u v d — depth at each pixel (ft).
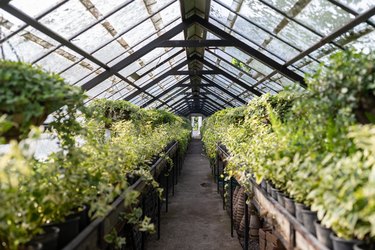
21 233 3.48
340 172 3.68
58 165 4.88
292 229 4.78
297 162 4.50
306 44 14.40
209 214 15.72
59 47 13.52
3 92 3.94
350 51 4.44
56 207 4.34
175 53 24.86
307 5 11.40
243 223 11.57
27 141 3.82
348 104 4.28
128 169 7.63
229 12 16.06
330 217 3.56
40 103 4.45
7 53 11.84
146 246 11.78
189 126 63.36
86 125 7.30
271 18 13.97
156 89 33.71
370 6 9.61
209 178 25.84
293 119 5.42
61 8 11.18
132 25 15.67
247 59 21.54
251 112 11.08
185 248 11.60
